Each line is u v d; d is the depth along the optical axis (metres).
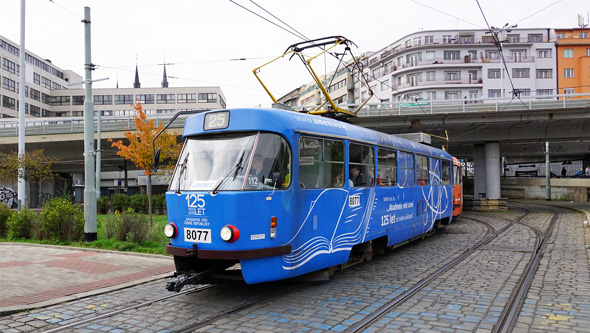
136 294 7.32
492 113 25.36
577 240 13.30
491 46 65.81
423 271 9.02
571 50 66.75
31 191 41.25
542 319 5.79
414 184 12.05
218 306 6.57
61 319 6.01
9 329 5.61
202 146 7.26
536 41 67.06
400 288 7.58
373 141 9.55
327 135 7.95
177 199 7.02
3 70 67.06
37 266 9.41
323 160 7.88
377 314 6.07
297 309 6.38
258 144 6.85
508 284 7.77
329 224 7.90
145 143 17.67
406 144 11.63
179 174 7.26
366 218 9.14
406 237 11.37
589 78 66.50
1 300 6.75
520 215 23.45
